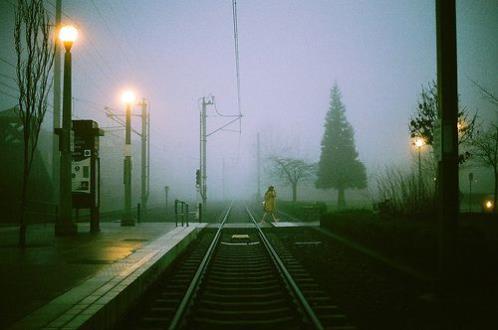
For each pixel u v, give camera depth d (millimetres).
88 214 35969
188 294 8391
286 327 7059
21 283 8031
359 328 7000
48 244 13711
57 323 5605
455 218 8406
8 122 27844
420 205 14703
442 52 8562
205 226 24016
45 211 27922
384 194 16438
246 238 20469
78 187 18109
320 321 7242
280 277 10656
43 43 13227
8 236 15984
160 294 9297
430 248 10148
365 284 10312
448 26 8562
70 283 8023
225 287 10445
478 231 9758
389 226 12695
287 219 32312
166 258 11992
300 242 19172
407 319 7438
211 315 7738
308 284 10156
